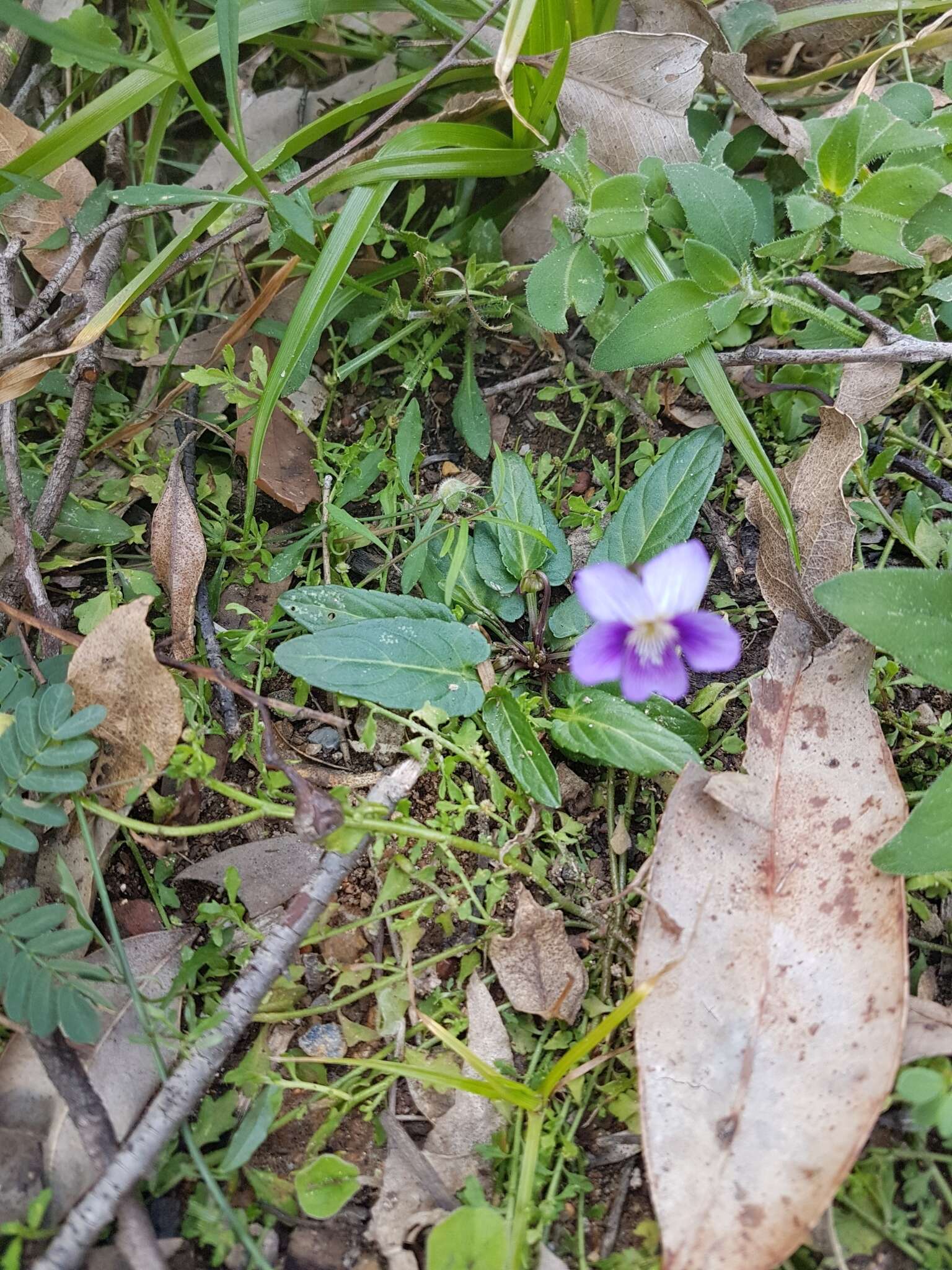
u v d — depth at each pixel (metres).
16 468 0.14
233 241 0.17
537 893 0.13
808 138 0.16
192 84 0.13
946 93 0.15
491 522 0.15
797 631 0.13
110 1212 0.10
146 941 0.12
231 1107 0.11
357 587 0.15
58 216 0.16
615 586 0.12
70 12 0.18
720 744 0.14
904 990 0.10
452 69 0.16
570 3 0.16
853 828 0.11
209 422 0.16
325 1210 0.11
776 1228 0.09
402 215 0.18
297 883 0.13
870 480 0.15
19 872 0.12
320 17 0.16
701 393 0.16
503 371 0.17
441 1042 0.12
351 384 0.17
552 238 0.17
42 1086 0.11
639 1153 0.11
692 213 0.14
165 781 0.13
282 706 0.12
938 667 0.11
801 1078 0.10
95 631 0.12
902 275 0.17
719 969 0.11
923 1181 0.11
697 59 0.15
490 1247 0.10
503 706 0.13
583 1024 0.12
